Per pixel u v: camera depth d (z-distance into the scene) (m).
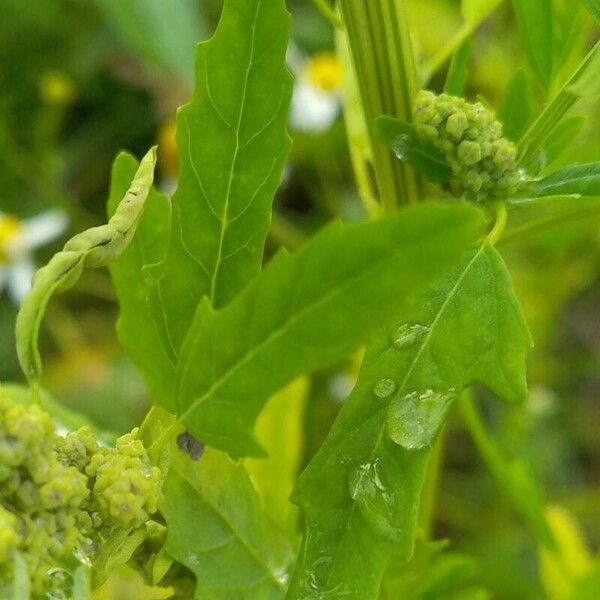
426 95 0.31
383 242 0.27
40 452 0.28
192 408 0.29
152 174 0.30
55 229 0.66
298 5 0.71
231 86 0.30
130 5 0.59
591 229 0.56
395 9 0.32
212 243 0.30
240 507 0.32
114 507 0.28
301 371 0.28
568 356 0.68
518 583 0.55
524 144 0.31
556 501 0.61
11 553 0.27
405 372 0.30
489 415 0.65
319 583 0.29
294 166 0.68
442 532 0.62
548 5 0.33
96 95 0.71
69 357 0.64
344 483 0.30
